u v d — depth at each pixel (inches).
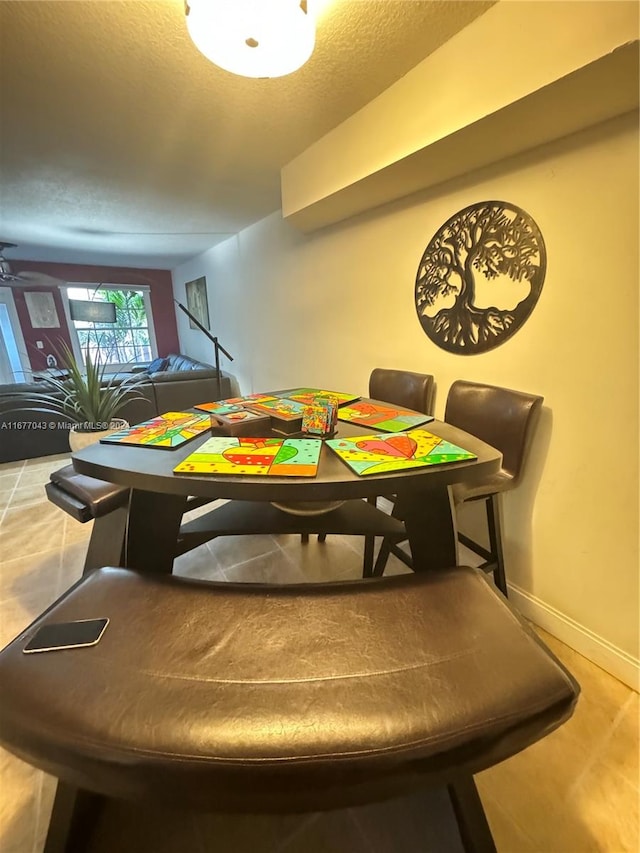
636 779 42.1
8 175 91.7
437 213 70.0
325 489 35.7
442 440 46.5
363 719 25.6
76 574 77.7
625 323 47.4
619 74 38.6
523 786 41.6
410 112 56.7
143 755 24.2
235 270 162.2
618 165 45.7
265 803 24.2
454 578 39.4
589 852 36.6
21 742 25.9
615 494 51.3
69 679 28.6
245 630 33.1
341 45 50.6
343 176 71.4
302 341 122.7
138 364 251.9
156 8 43.7
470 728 25.4
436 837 37.2
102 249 182.2
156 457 42.9
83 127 70.6
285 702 26.8
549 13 40.3
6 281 160.7
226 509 58.2
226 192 106.2
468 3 44.3
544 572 61.6
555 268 53.5
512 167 56.9
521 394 58.0
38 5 42.9
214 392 172.1
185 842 36.7
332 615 34.6
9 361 218.7
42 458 140.9
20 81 56.8
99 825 37.6
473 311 66.2
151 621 34.0
